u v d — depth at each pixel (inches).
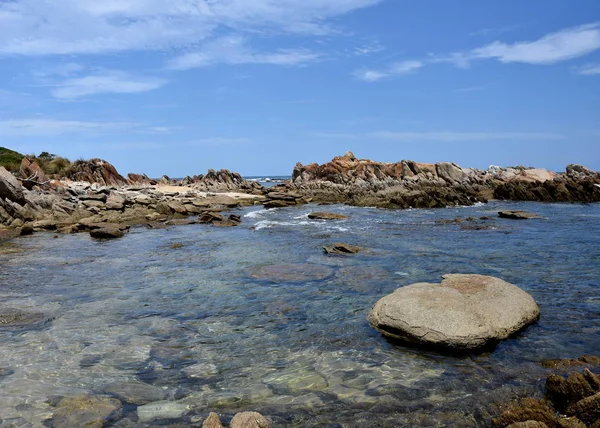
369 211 1306.6
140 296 406.3
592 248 622.8
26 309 365.7
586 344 286.4
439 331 281.1
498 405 214.5
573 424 186.7
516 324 302.0
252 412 194.4
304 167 2485.2
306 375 249.6
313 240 732.7
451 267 509.7
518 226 896.9
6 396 223.8
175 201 1298.0
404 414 207.5
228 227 939.3
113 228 848.3
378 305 326.6
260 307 372.5
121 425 199.3
